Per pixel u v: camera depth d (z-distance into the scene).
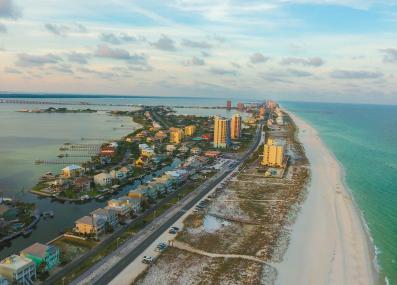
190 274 127.38
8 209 175.50
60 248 145.00
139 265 132.75
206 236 159.25
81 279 122.12
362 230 172.38
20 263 119.88
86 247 146.25
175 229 163.62
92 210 193.62
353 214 192.88
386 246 156.50
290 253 146.88
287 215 187.12
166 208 193.62
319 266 138.25
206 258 139.38
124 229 164.75
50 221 176.75
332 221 182.38
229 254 143.38
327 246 155.12
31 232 163.25
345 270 136.38
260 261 138.75
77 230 158.38
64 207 198.00
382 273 135.00
